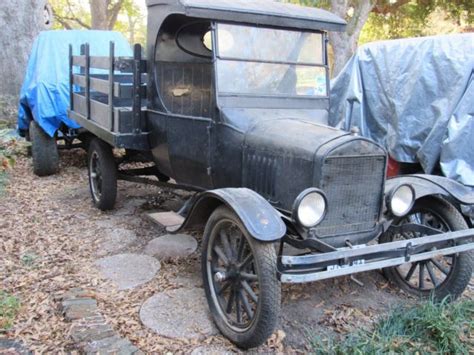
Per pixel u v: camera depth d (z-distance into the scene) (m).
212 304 3.21
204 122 3.82
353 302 3.59
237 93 3.73
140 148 4.63
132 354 2.83
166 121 4.27
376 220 3.29
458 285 3.46
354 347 2.82
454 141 4.41
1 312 3.22
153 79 4.39
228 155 3.63
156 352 2.91
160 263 4.10
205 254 3.27
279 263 2.75
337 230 3.15
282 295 3.64
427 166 4.66
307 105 4.01
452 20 13.20
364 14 10.70
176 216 4.34
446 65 4.58
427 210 3.69
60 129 7.05
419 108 4.79
